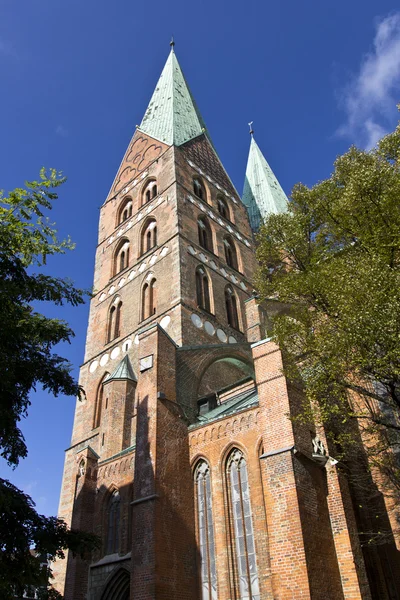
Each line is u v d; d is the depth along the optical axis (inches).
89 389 1562.5
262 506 830.5
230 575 821.2
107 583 961.5
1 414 674.8
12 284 685.9
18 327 704.4
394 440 846.5
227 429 945.5
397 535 917.2
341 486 831.1
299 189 1005.2
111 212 2080.5
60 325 778.8
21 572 635.5
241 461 907.4
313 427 874.1
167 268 1585.9
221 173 2233.0
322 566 721.6
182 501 912.3
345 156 954.7
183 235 1657.2
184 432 1008.9
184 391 1102.4
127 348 1519.4
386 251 734.5
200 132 2276.1
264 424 863.1
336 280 749.9
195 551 880.9
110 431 1247.5
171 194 1790.1
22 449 719.1
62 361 797.9
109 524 1051.3
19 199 774.5
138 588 799.1
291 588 693.9
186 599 817.5
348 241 876.6
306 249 971.9
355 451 902.4
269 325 1441.9
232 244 1973.4
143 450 942.4
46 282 783.7
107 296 1775.3
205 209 1905.8
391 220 763.4
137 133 2240.4
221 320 1593.3
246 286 1854.1
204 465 961.5
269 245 1016.9
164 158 1962.4
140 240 1806.1
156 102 2412.6
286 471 778.2
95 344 1675.7
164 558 816.9
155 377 1029.2
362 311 655.8
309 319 815.1
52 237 808.3
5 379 682.8
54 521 714.2
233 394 1245.7
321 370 744.3
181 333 1386.6
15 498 663.1
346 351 682.2
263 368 918.4
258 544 808.3
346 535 773.9
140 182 2014.0
